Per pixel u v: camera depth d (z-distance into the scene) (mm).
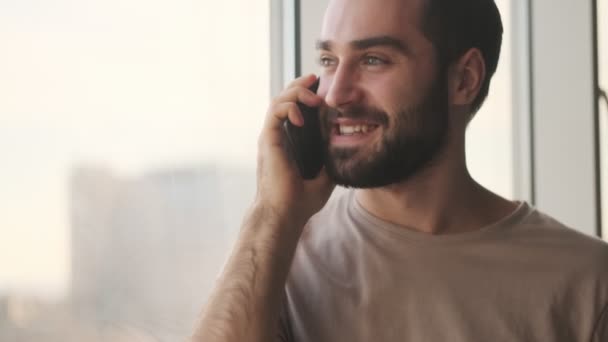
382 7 1119
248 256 1112
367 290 1147
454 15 1177
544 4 2189
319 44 1165
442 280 1145
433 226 1187
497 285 1144
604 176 2299
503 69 2180
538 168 2201
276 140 1177
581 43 2205
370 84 1120
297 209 1164
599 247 1190
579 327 1141
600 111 2258
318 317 1149
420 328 1128
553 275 1151
